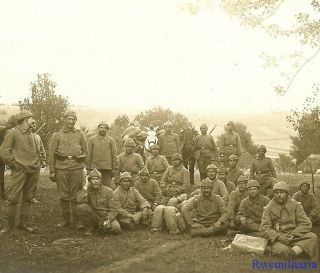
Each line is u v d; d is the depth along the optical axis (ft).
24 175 29.71
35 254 24.62
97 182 30.81
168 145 48.44
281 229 25.94
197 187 49.37
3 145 29.19
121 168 38.42
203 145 51.11
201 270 21.77
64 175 32.12
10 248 25.64
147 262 23.06
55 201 42.37
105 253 24.94
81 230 31.48
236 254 25.23
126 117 107.45
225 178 37.52
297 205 26.18
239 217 30.91
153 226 31.96
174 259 23.82
